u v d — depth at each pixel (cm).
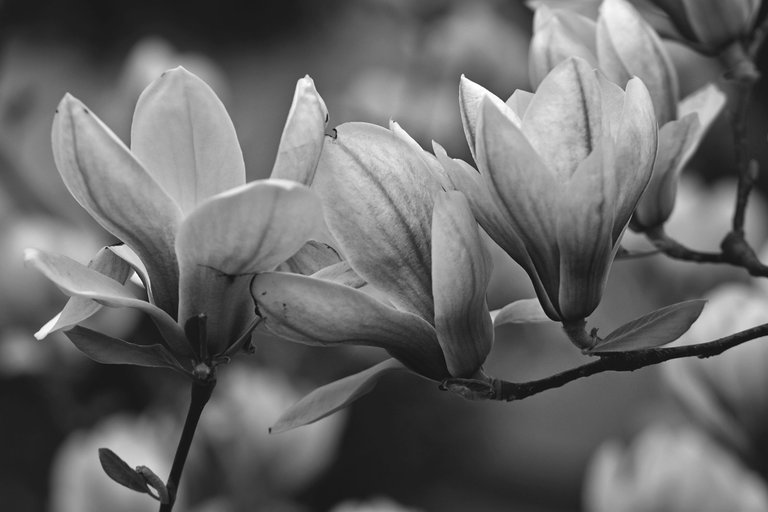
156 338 206
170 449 184
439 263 104
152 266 105
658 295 184
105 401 207
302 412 107
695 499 153
